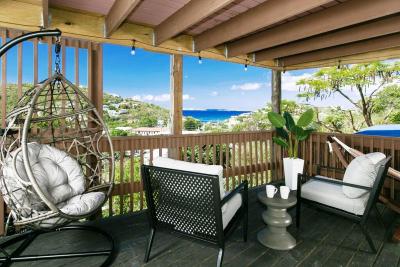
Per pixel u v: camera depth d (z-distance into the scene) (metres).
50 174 2.16
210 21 3.26
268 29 3.52
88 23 2.99
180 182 1.79
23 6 2.60
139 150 3.31
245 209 2.23
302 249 2.18
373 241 2.33
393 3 2.29
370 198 2.05
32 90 2.21
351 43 3.92
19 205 1.73
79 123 2.70
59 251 2.13
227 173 4.16
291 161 3.70
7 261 1.88
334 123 9.50
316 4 2.22
